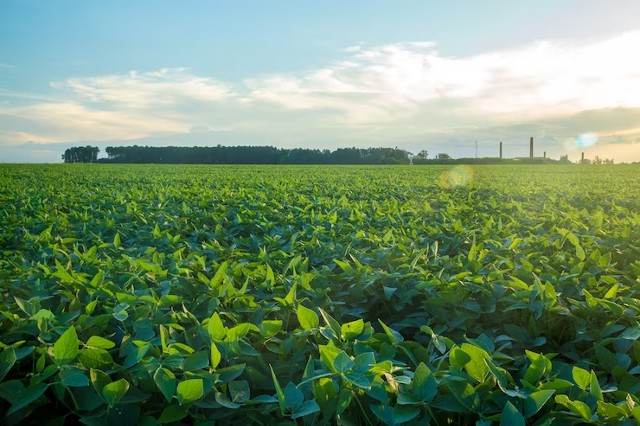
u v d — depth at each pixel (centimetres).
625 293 533
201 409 310
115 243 734
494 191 2016
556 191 1944
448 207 1259
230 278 505
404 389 301
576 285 536
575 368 300
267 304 464
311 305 484
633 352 414
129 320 418
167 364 309
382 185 2355
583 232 852
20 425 328
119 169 4712
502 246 701
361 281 523
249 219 1040
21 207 1350
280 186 2156
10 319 399
